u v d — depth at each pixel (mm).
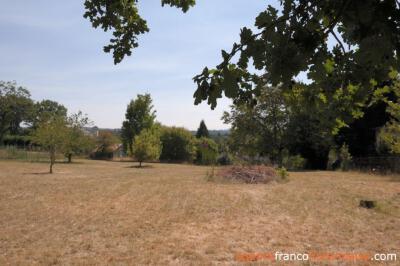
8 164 32031
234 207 11641
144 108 49031
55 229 8898
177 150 45656
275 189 15875
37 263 6535
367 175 23562
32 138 25969
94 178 21125
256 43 2086
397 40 1846
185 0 3648
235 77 2230
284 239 8086
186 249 7281
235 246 7523
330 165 32125
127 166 35500
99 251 7195
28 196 13844
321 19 2223
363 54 1927
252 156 35250
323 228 9141
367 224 9633
